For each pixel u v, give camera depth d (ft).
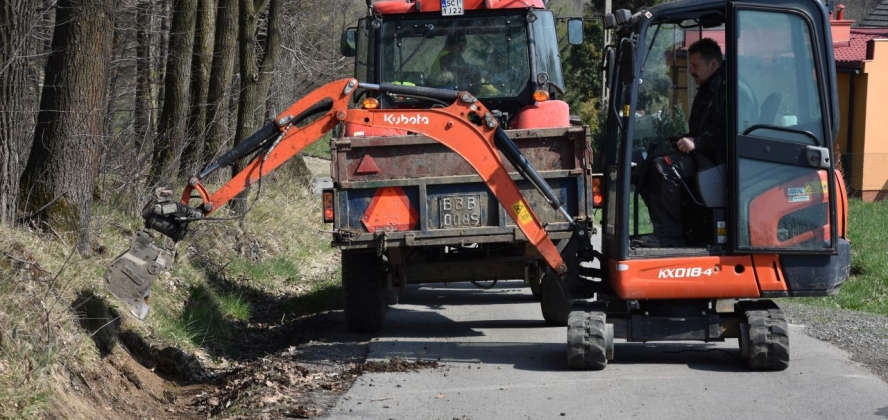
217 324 40.83
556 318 40.32
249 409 27.43
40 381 23.91
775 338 30.07
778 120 30.32
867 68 112.57
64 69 35.01
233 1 62.54
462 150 32.65
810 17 30.22
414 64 43.47
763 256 30.35
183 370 33.58
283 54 91.86
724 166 30.71
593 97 155.53
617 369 31.65
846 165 114.52
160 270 29.35
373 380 30.58
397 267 39.09
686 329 31.19
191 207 30.63
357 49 45.34
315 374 31.83
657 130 32.12
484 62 43.32
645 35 30.94
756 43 30.30
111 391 28.04
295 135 32.32
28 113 36.09
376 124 32.55
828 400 26.99
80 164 35.35
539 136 35.09
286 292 52.34
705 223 31.17
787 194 30.19
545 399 27.84
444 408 27.07
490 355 34.53
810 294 30.42
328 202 36.11
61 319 28.55
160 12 67.10
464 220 35.83
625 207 30.63
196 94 64.23
